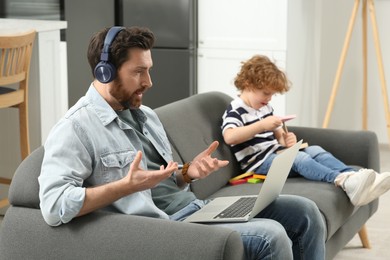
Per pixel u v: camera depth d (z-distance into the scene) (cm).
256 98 329
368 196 311
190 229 196
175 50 503
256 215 251
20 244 211
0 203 369
